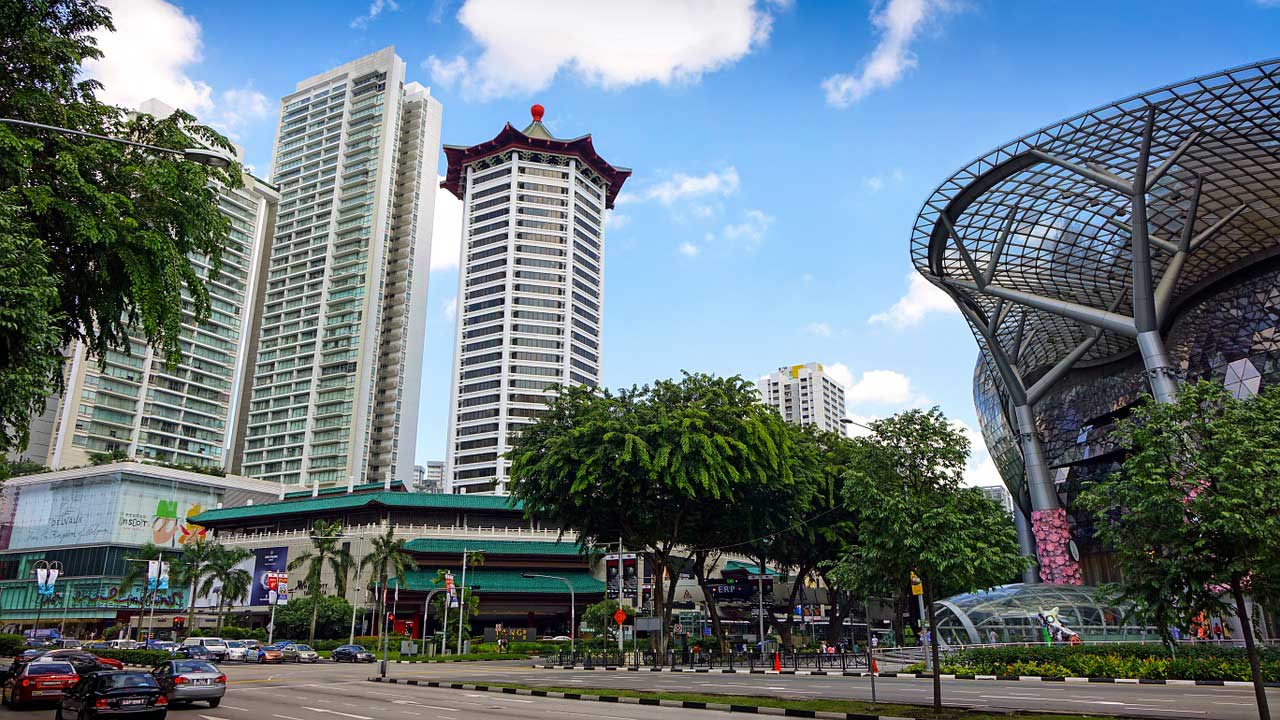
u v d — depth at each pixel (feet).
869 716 66.33
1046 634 130.41
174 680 80.02
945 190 173.88
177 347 70.64
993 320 201.05
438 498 300.81
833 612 209.87
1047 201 173.37
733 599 236.43
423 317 548.72
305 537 307.78
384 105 556.92
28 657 111.14
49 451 444.14
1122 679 100.78
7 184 58.75
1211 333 196.75
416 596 281.54
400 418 513.04
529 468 163.22
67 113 65.21
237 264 519.60
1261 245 184.55
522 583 282.97
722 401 160.25
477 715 72.95
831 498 185.16
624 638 225.35
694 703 82.02
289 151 576.61
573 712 76.07
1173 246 157.38
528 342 473.26
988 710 67.87
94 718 62.08
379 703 87.15
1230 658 97.50
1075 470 232.53
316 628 269.85
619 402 162.91
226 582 272.31
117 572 344.90
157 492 368.68
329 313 518.37
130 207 66.39
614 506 166.09
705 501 168.35
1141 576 57.67
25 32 62.44
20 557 374.84
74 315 69.51
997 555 72.90
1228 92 130.93
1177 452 56.85
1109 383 228.43
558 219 500.74
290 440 495.00
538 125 540.11
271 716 72.79
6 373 52.24
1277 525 52.31
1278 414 58.85
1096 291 204.13
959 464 74.59
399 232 549.95
